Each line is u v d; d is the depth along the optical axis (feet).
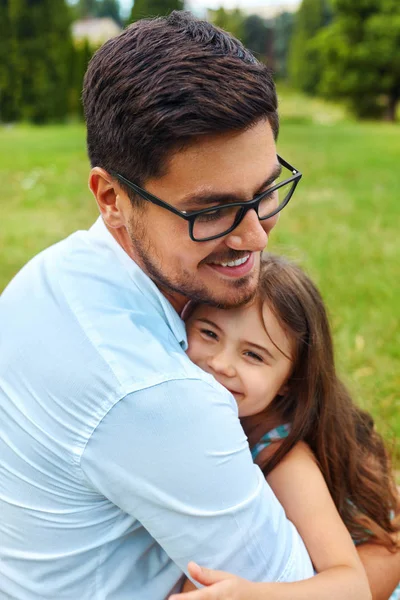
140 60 4.26
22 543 4.92
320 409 6.51
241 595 4.52
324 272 17.87
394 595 6.89
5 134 56.65
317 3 128.36
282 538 4.85
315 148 44.21
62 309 4.73
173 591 5.16
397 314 15.11
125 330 4.56
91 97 4.61
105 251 5.04
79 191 30.68
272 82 4.45
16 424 4.74
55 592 4.92
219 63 4.21
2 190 31.35
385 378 12.12
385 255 19.75
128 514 4.77
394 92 102.58
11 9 80.38
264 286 6.10
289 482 6.02
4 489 4.88
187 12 4.84
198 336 6.15
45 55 82.89
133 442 4.33
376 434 7.80
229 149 4.24
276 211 4.99
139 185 4.47
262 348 6.08
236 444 4.59
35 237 22.79
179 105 4.11
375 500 6.98
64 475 4.58
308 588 4.91
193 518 4.50
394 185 31.30
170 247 4.59
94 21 183.83
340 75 102.22
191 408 4.39
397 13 98.73
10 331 4.91
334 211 25.68
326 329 6.56
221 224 4.49
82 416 4.42
